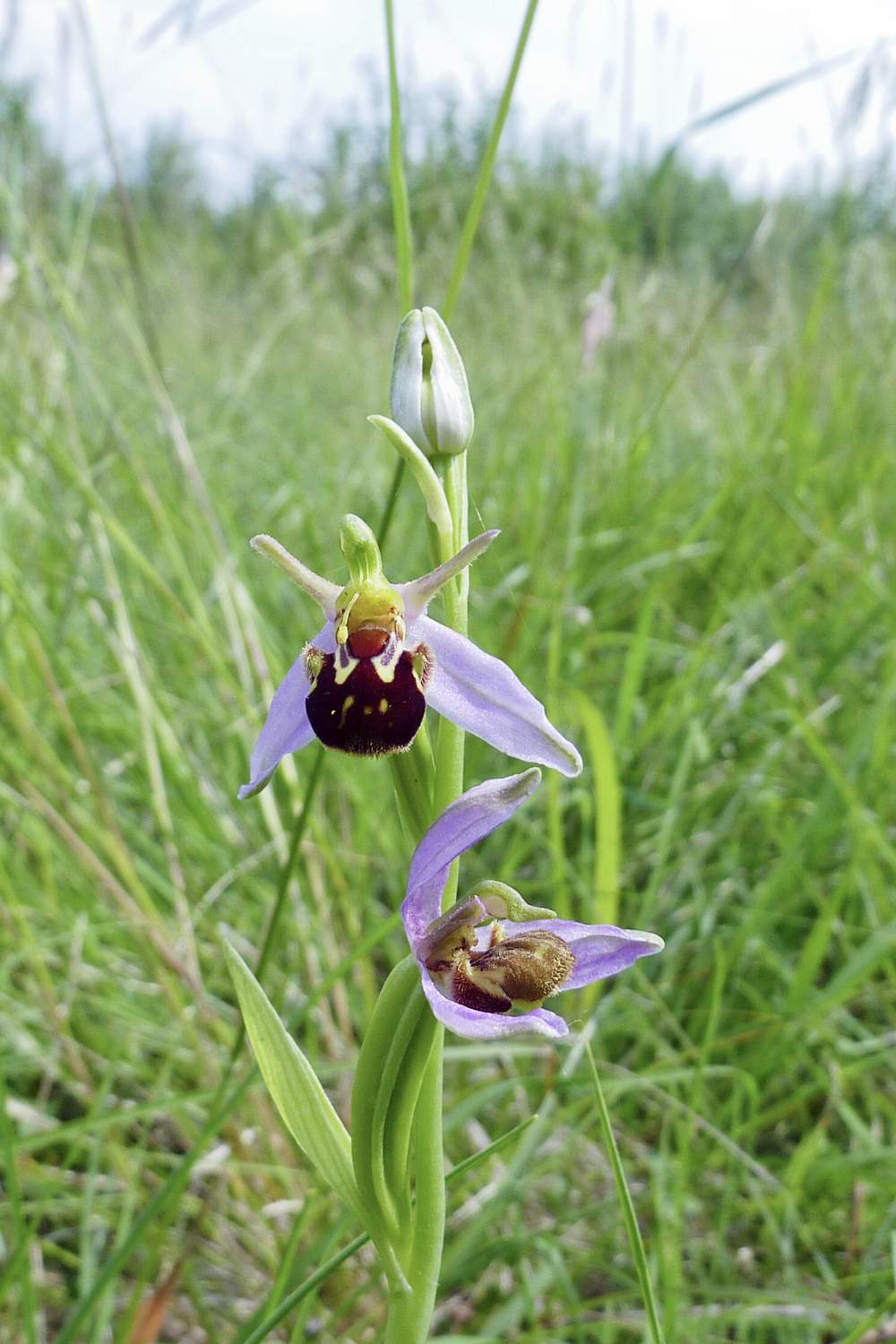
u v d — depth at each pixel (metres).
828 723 0.29
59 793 0.23
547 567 0.31
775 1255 0.18
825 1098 0.21
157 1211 0.15
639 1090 0.21
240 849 0.25
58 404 0.27
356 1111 0.11
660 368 0.40
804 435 0.36
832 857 0.25
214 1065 0.20
